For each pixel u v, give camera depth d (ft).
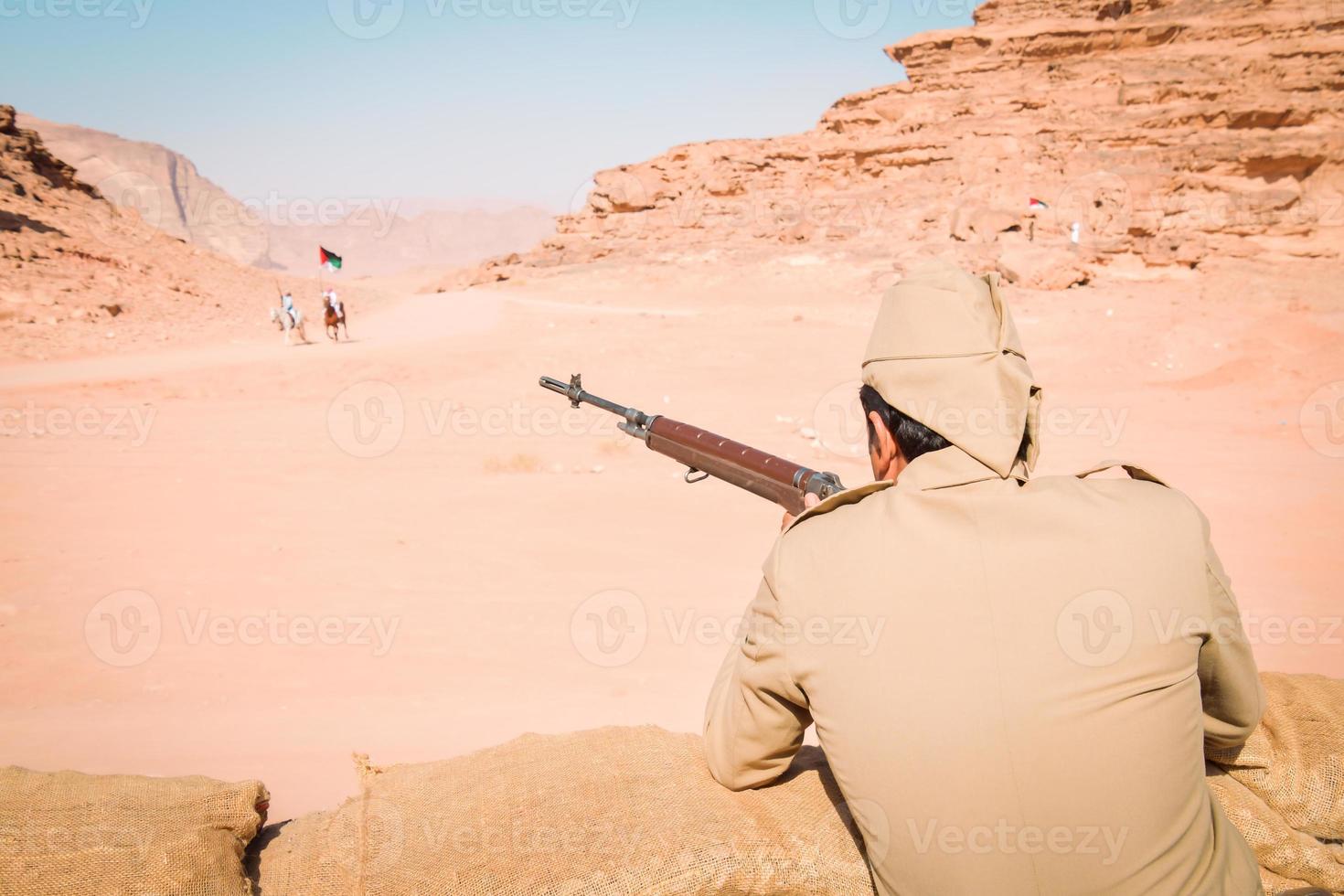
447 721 13.44
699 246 197.36
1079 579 4.51
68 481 32.14
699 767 6.07
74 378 60.70
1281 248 141.59
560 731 13.05
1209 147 165.07
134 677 15.26
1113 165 171.94
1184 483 31.37
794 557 5.11
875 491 5.16
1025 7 221.87
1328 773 5.77
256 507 28.35
